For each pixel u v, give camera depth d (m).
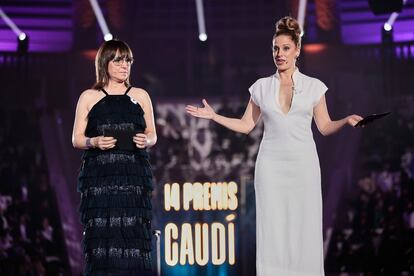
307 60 28.14
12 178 27.48
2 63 28.31
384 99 27.72
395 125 27.33
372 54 27.88
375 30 27.98
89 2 28.33
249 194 26.88
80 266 26.77
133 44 28.75
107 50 11.11
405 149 26.97
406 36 28.05
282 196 10.98
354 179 27.12
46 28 28.59
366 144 27.31
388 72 27.73
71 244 26.97
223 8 28.75
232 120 11.68
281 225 11.02
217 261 25.73
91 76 28.53
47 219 27.08
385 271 25.38
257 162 11.24
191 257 25.59
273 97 11.08
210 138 27.98
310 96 10.95
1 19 28.33
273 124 11.05
